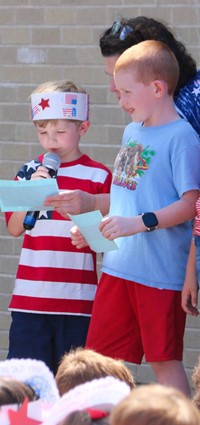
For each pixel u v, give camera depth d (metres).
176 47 5.13
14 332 5.48
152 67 4.79
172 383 4.91
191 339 6.83
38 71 7.02
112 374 3.77
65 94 5.35
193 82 5.06
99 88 6.89
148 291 4.89
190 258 4.81
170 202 4.83
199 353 6.81
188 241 4.96
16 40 7.04
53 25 6.95
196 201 4.77
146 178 4.84
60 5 6.91
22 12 7.00
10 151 7.12
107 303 5.04
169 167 4.81
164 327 4.87
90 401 2.98
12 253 7.16
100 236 4.73
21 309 5.44
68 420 2.93
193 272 4.81
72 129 5.41
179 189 4.78
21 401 3.16
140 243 4.89
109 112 6.89
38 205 4.85
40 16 6.97
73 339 5.46
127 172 4.94
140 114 4.86
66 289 5.41
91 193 5.41
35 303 5.40
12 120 7.09
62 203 4.90
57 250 5.40
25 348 5.45
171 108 4.89
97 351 5.07
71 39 6.93
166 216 4.70
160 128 4.86
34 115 5.44
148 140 4.88
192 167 4.77
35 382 3.33
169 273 4.89
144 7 6.75
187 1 6.65
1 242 7.17
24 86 7.05
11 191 4.72
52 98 5.34
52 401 3.29
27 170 5.54
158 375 4.99
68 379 3.75
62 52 6.95
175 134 4.81
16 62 7.05
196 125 4.99
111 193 5.05
